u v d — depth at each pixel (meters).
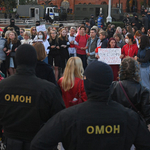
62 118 2.09
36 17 41.44
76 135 2.05
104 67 2.15
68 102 4.11
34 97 2.61
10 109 2.66
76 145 2.06
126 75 3.23
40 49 3.97
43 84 2.68
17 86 2.66
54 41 9.62
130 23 18.83
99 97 2.13
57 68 9.80
